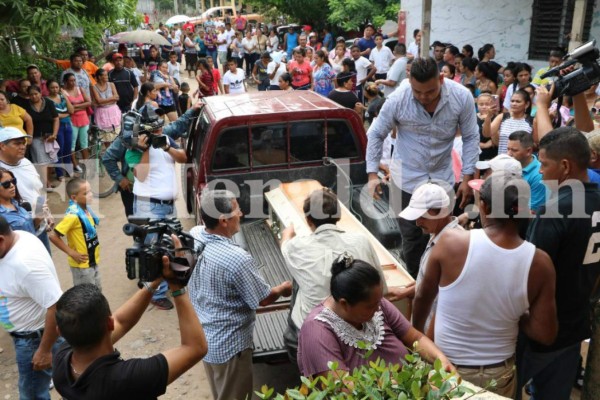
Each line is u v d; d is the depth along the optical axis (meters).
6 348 5.30
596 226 2.83
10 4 8.85
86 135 10.09
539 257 2.57
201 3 47.50
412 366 2.08
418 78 3.94
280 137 5.83
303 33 17.00
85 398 2.17
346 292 2.48
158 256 2.26
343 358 2.57
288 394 2.04
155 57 16.25
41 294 3.62
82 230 5.07
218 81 13.52
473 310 2.66
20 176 5.33
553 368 3.14
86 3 10.66
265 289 3.58
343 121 5.90
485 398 2.36
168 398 4.55
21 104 8.63
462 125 4.33
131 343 5.27
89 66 11.57
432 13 12.30
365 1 17.55
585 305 3.02
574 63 3.68
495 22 11.28
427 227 3.23
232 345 3.59
